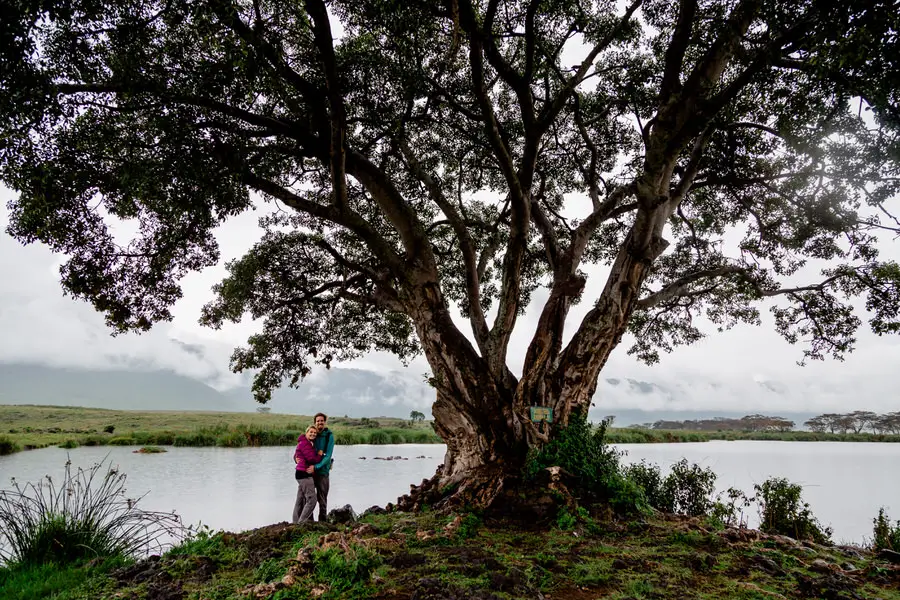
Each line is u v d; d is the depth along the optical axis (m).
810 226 12.16
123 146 8.17
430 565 5.54
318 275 13.25
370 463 27.92
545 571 5.50
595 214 11.10
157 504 14.69
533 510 7.91
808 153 8.73
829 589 5.16
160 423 55.41
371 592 4.80
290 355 13.80
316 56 9.30
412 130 12.31
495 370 9.94
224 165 8.34
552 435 9.12
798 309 13.52
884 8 6.31
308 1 7.29
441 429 9.75
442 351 9.66
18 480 17.84
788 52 8.17
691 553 6.31
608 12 10.73
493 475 8.56
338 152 8.57
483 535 7.06
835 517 14.49
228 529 11.73
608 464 9.05
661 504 10.99
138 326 10.41
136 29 7.39
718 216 14.43
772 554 6.54
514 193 9.81
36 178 7.58
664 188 9.62
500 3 10.24
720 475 23.67
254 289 12.80
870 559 6.98
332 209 9.52
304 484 8.91
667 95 9.09
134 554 7.71
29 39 6.21
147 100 8.23
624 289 9.87
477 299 10.84
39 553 7.06
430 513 8.23
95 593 5.49
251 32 7.04
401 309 11.38
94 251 9.62
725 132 11.44
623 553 6.34
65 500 8.15
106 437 37.62
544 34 10.98
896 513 15.03
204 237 10.30
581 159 14.39
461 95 11.62
